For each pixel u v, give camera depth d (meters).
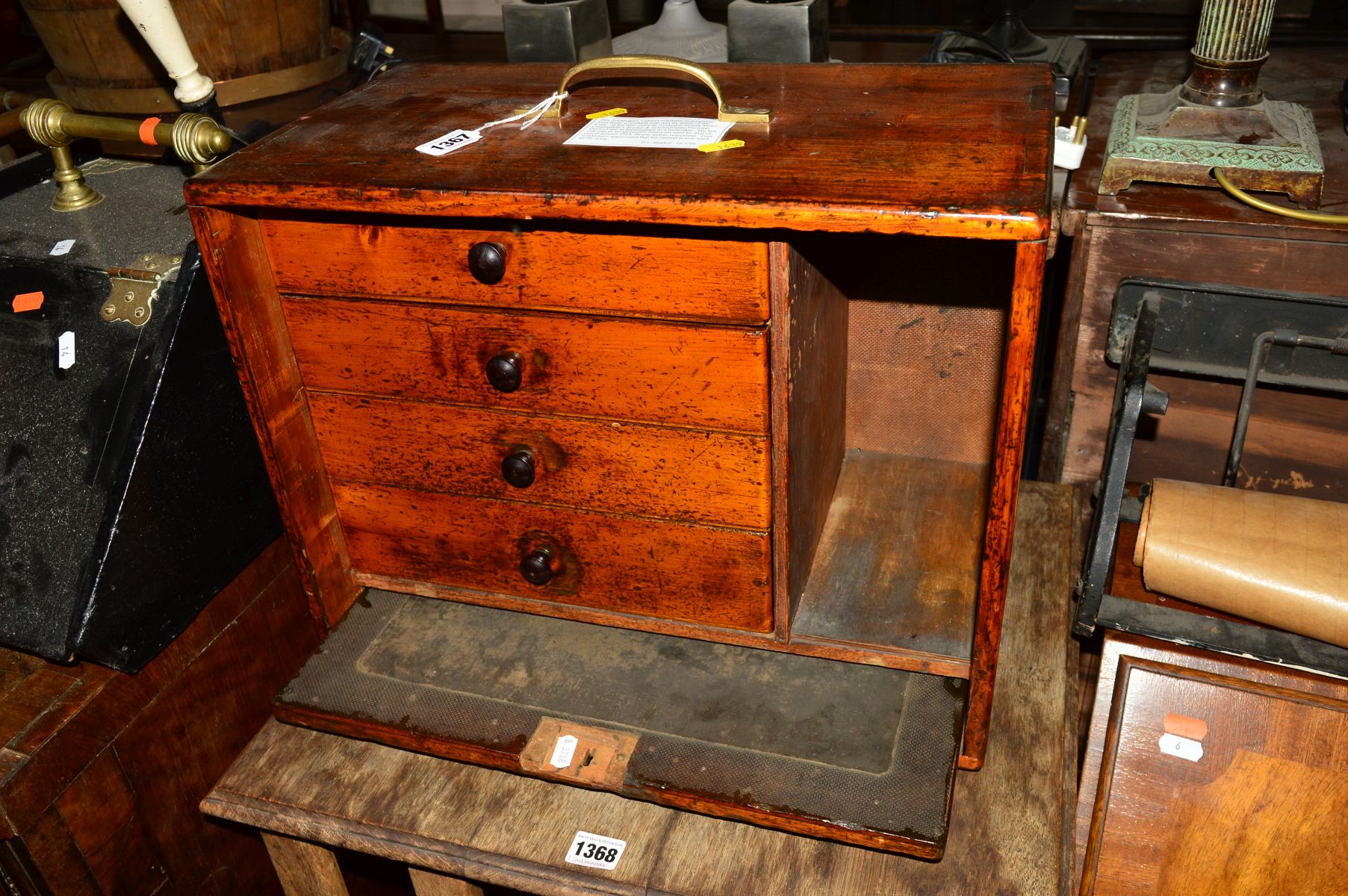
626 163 1.01
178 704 1.33
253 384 1.13
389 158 1.06
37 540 1.19
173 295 1.19
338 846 1.21
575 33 1.49
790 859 1.15
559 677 1.23
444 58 2.14
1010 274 1.40
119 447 1.18
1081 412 1.58
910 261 1.43
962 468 1.54
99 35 1.38
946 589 1.26
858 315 1.49
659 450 1.11
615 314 1.03
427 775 1.25
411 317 1.11
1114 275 1.42
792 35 1.40
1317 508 1.19
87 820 1.22
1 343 1.25
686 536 1.16
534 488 1.19
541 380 1.10
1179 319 1.39
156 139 1.20
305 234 1.10
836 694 1.18
